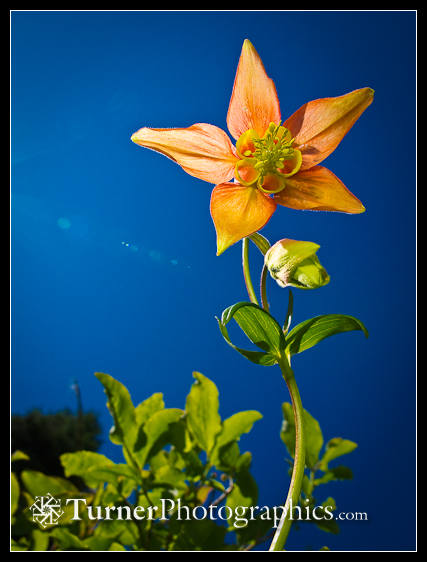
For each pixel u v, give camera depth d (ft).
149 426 0.55
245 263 0.50
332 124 0.51
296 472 0.45
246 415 0.56
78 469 0.54
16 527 0.54
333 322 0.48
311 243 0.47
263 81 0.51
